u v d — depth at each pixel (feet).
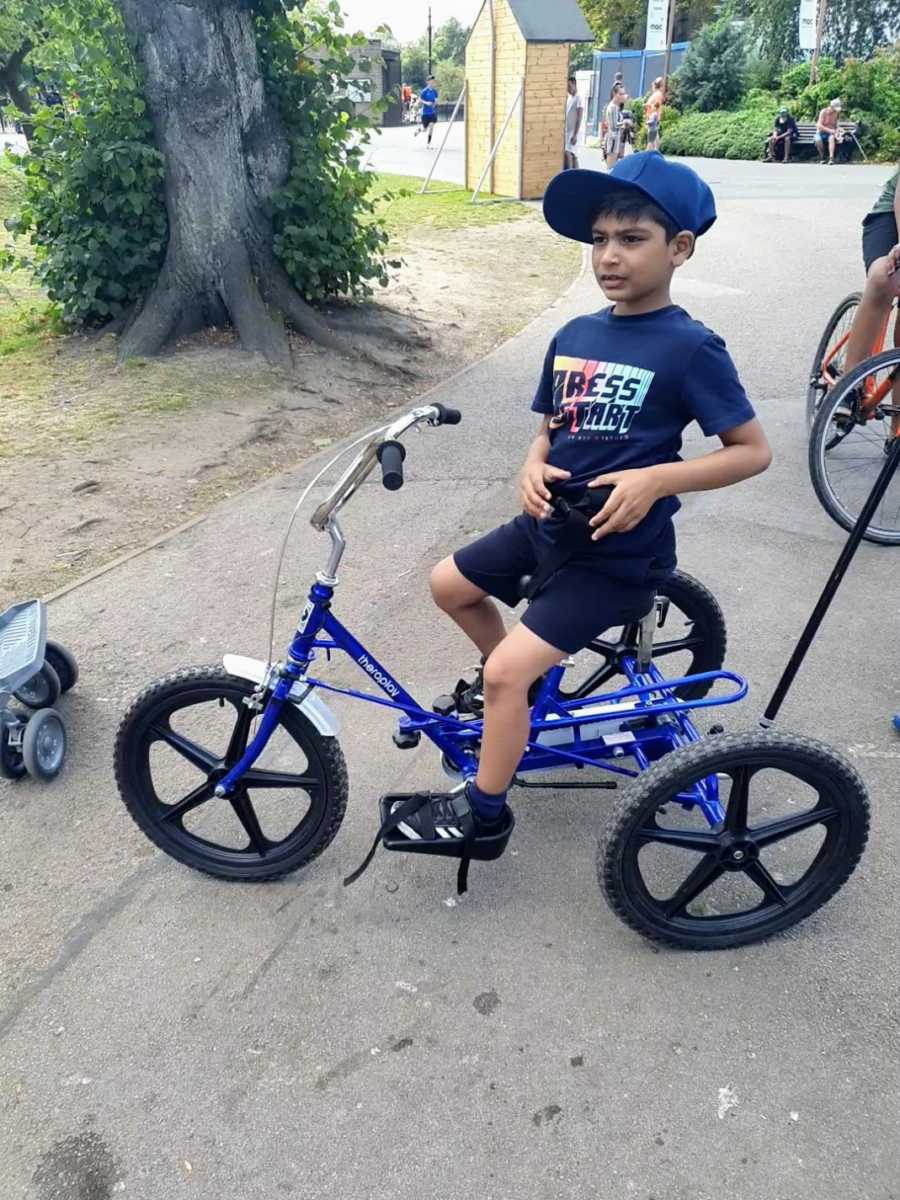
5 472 17.94
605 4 160.25
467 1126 6.95
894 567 14.49
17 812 10.17
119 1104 7.20
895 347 16.80
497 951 8.37
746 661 12.24
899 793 9.96
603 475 7.30
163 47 21.79
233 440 19.54
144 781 9.04
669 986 7.98
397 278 33.14
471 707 9.15
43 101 33.12
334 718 8.49
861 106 81.41
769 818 9.75
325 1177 6.66
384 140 103.60
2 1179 6.73
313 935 8.59
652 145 84.07
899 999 7.80
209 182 22.99
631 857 7.82
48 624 13.39
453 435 20.12
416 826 8.31
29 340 25.67
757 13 107.14
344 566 14.87
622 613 7.76
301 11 24.30
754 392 21.70
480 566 8.55
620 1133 6.86
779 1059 7.34
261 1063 7.46
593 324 7.83
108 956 8.43
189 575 14.64
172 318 24.02
